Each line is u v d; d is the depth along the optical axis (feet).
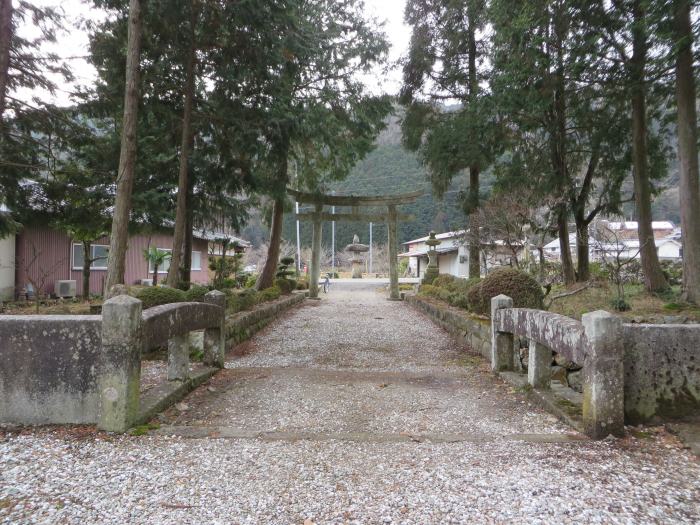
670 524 5.98
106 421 9.27
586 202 37.93
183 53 25.73
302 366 19.11
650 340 9.44
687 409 9.36
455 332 25.62
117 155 28.43
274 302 35.65
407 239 148.66
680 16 19.40
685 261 23.67
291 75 28.22
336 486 7.09
